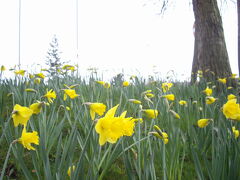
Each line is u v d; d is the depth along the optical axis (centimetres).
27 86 180
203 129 115
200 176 71
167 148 91
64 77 231
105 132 57
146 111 90
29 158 105
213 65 288
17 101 159
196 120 145
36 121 147
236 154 75
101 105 68
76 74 258
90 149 95
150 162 74
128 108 187
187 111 142
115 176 95
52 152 115
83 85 214
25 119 60
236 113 80
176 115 89
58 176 62
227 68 289
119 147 90
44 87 191
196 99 184
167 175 84
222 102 157
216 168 72
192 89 208
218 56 290
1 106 141
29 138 61
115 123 57
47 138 96
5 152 108
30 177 64
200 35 306
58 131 100
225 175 75
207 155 118
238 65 330
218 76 284
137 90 222
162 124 128
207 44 296
